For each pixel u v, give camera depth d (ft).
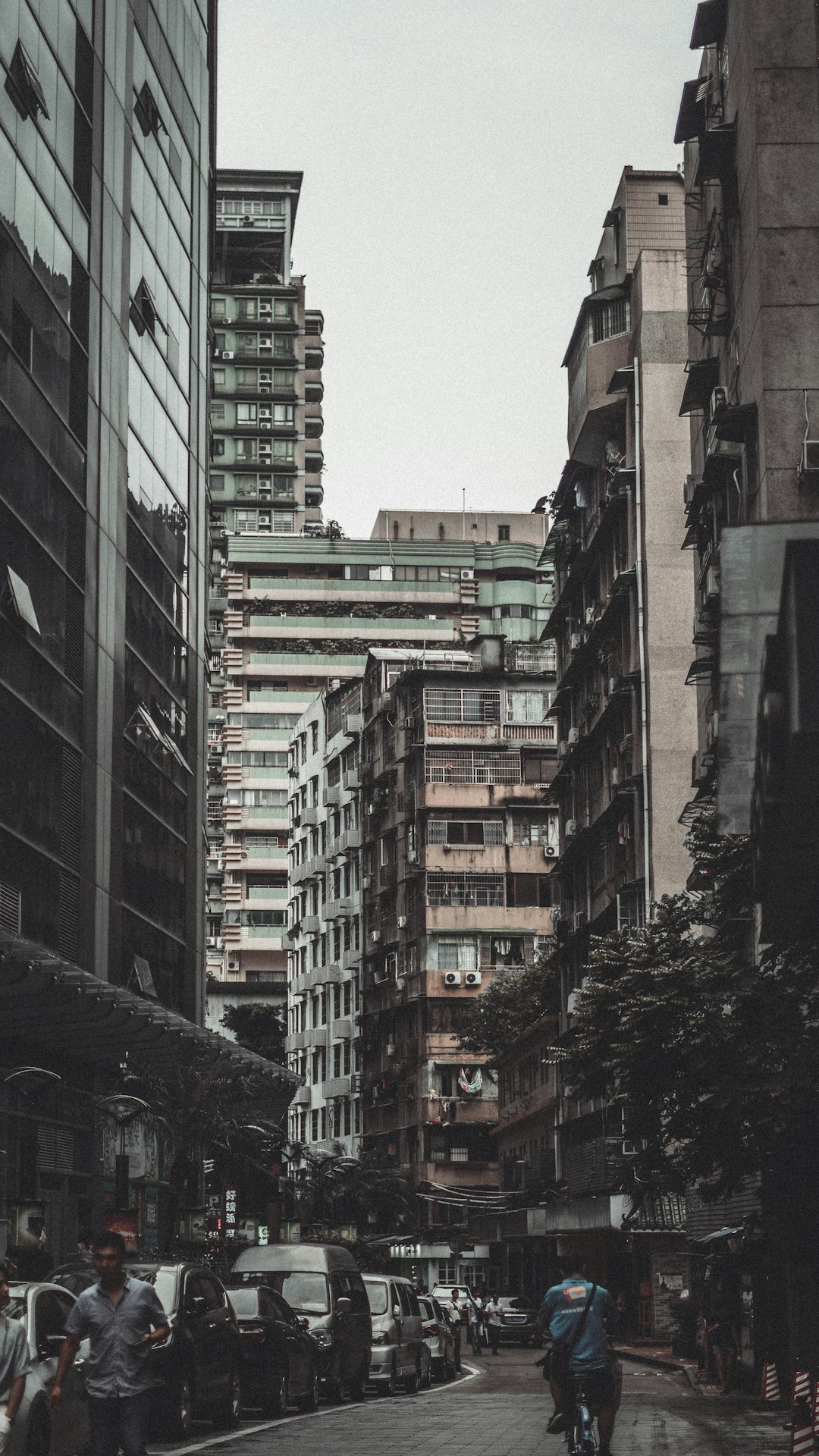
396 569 407.85
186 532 168.55
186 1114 126.11
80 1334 36.70
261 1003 359.46
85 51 131.64
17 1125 106.32
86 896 125.90
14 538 109.19
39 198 116.88
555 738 271.08
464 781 267.80
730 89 103.40
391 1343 95.35
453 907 264.52
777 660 38.63
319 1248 89.15
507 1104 245.04
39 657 114.73
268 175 453.99
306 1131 323.78
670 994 86.89
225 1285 82.17
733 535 42.86
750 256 96.43
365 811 298.15
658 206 167.84
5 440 107.45
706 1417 75.97
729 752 47.93
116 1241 37.29
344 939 308.81
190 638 168.86
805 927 53.57
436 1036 260.83
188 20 175.83
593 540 175.73
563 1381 46.85
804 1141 84.48
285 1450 57.52
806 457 90.22
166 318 161.38
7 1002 94.68
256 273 456.45
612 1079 91.30
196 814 169.37
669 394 158.40
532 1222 202.90
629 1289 173.99
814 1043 84.17
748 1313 98.12
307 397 441.68
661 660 154.10
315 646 393.70
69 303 124.98
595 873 180.04
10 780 107.14
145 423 150.92
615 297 167.32
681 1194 94.12
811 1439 46.62
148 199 154.30
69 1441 46.78
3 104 108.27
